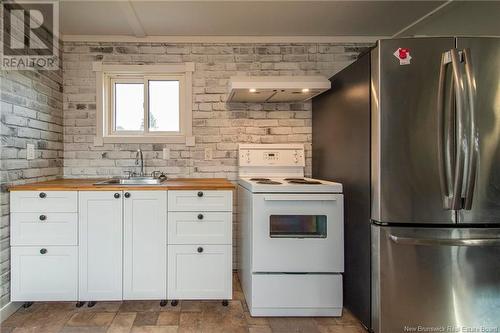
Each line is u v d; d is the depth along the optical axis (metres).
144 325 1.98
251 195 2.11
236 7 2.33
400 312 1.80
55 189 2.10
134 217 2.14
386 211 1.79
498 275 1.77
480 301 1.77
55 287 2.11
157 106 2.98
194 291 2.17
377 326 1.82
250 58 2.92
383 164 1.78
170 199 2.15
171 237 2.16
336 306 2.10
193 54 2.89
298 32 2.82
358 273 2.03
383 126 1.78
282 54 2.94
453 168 1.70
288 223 2.12
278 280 2.08
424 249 1.79
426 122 1.75
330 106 2.52
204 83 2.90
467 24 2.32
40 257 2.10
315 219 2.13
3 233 2.02
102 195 2.13
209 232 2.18
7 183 2.05
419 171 1.76
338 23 2.64
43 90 2.46
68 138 2.81
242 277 2.49
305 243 2.08
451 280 1.78
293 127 2.97
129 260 2.14
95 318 2.05
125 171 2.86
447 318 1.79
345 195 2.23
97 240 2.13
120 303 2.27
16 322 1.99
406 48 1.76
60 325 1.97
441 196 1.75
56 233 2.11
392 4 2.32
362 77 1.97
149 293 2.16
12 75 2.08
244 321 2.05
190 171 2.90
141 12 2.39
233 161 2.93
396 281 1.80
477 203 1.74
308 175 2.98
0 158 1.98
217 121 2.92
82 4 2.25
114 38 2.82
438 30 2.57
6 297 2.05
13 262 2.08
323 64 2.95
